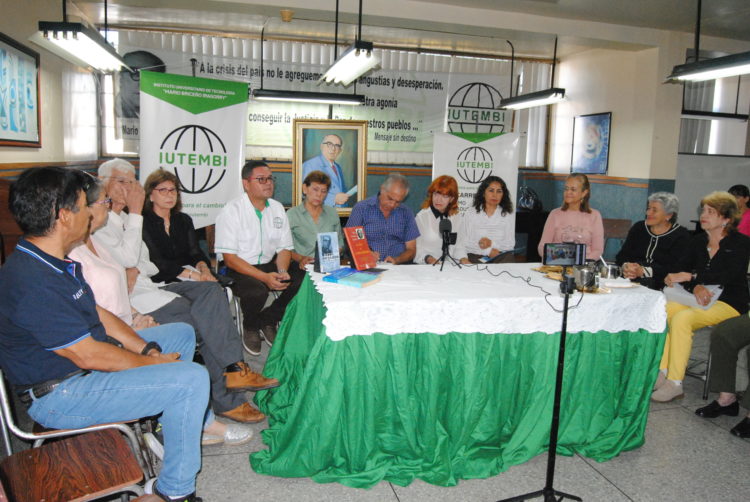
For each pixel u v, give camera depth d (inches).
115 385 62.9
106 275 79.5
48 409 61.5
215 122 175.8
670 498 79.7
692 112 250.4
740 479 85.3
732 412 108.0
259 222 136.2
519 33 220.5
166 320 99.3
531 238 265.4
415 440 84.3
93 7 211.6
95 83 231.5
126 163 103.2
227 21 234.8
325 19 204.5
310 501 76.4
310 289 100.7
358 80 267.9
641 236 136.4
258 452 85.6
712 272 115.8
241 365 95.9
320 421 78.9
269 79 258.1
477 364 83.9
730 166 263.4
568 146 291.3
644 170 242.5
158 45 242.2
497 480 82.8
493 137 201.0
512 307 83.7
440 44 271.6
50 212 57.6
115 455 57.1
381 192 136.0
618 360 91.1
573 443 91.0
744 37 246.2
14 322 57.4
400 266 109.7
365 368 79.9
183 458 65.9
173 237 122.7
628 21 221.9
